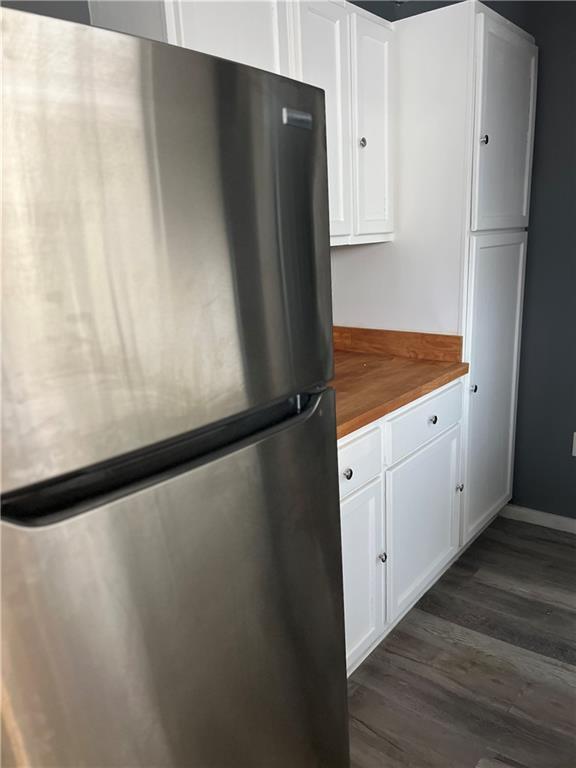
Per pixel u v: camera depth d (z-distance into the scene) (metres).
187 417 0.82
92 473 0.75
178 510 0.81
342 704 1.28
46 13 1.42
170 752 0.86
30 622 0.66
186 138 0.77
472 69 1.98
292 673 1.10
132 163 0.71
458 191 2.10
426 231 2.21
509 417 2.64
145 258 0.74
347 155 1.94
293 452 1.03
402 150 2.20
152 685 0.81
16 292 0.62
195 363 0.83
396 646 1.99
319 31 1.74
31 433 0.65
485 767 1.54
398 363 2.27
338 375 2.12
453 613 2.14
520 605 2.17
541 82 2.36
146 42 0.70
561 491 2.67
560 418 2.60
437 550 2.25
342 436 1.58
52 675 0.69
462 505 2.38
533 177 2.46
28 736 0.69
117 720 0.77
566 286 2.47
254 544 0.96
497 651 1.95
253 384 0.94
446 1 2.34
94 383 0.70
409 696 1.78
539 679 1.82
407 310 2.33
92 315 0.69
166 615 0.82
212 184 0.82
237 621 0.94
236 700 0.96
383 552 1.87
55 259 0.65
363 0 2.29
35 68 0.61
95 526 0.71
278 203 0.94
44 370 0.65
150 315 0.75
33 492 0.69
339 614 1.23
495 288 2.34
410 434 1.92
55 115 0.63
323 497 1.13
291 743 1.12
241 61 1.50
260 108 0.88
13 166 0.60
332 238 1.94
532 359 2.62
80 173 0.66
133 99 0.70
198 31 1.38
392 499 1.88
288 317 0.99
